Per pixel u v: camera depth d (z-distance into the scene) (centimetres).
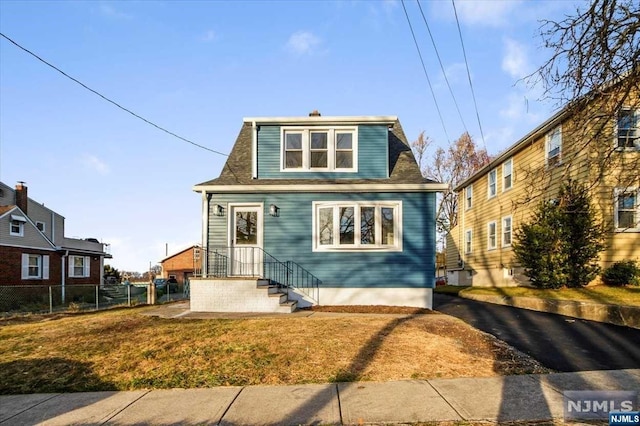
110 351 698
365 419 436
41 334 832
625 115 671
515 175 1922
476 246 2467
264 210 1263
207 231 1259
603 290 1244
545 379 559
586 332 861
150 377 591
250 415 454
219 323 885
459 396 498
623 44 596
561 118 884
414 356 657
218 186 1249
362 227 1245
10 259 2400
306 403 485
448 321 938
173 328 836
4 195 3038
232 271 1249
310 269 1241
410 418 437
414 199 1240
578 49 630
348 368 606
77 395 541
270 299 1116
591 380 553
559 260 1367
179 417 455
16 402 520
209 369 612
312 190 1246
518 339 800
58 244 3003
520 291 1492
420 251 1227
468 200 2642
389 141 1500
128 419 454
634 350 712
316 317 986
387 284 1225
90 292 2689
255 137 1348
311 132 1353
